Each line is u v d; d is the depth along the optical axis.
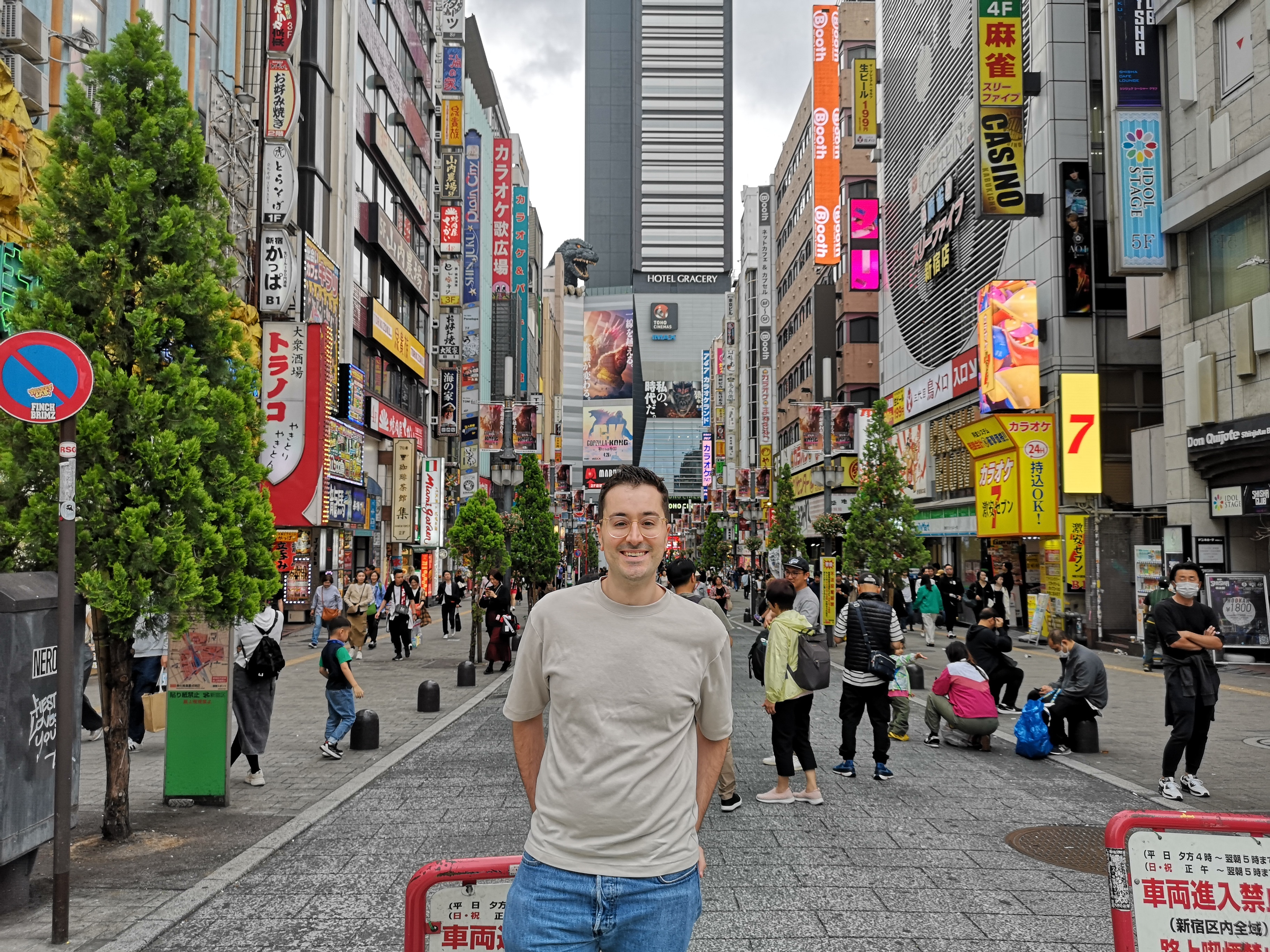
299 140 26.75
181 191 6.93
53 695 5.40
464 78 54.44
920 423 37.94
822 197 50.53
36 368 4.91
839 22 52.91
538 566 34.72
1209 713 7.88
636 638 2.40
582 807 2.30
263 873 5.80
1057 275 26.22
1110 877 3.48
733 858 6.10
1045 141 26.92
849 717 8.72
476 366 49.94
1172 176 19.88
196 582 6.18
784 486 42.09
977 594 25.88
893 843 6.46
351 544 31.03
